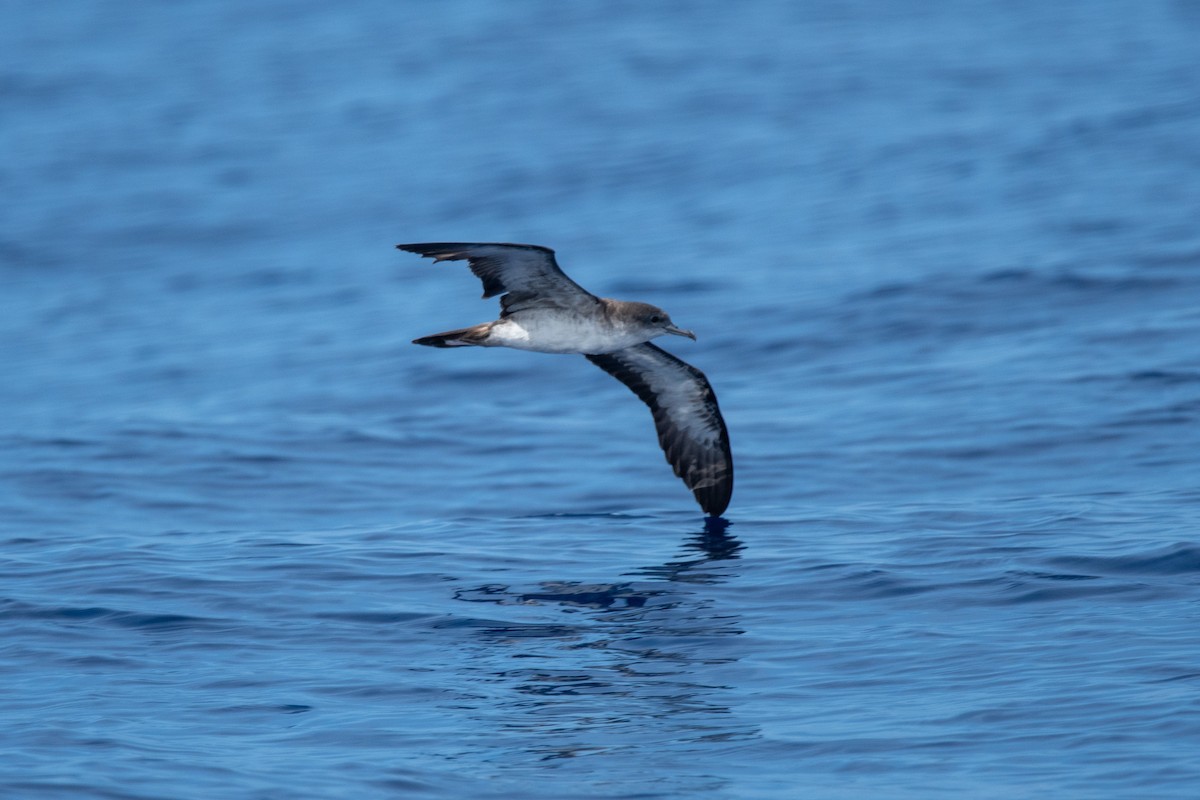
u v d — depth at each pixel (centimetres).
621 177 5556
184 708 1437
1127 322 3016
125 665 1562
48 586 1842
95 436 2805
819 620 1659
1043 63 6838
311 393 3148
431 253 1606
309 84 7956
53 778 1243
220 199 5791
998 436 2430
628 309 1805
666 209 4991
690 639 1617
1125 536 1866
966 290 3397
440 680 1511
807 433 2558
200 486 2458
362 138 6688
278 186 5941
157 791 1221
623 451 2570
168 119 7369
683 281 3891
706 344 3278
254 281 4584
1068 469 2256
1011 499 2122
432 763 1298
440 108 7144
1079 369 2742
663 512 2200
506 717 1409
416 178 5869
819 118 6197
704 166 5572
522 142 6309
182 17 10069
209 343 3806
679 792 1233
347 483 2453
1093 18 7962
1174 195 4169
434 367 3284
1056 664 1462
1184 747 1248
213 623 1697
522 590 1817
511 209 5250
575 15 9269
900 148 5434
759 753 1305
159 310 4278
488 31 8981
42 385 3469
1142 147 4891
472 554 1983
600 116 6650
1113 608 1616
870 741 1316
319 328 3869
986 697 1393
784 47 7894
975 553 1848
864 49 7675
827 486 2275
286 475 2511
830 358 3069
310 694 1476
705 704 1431
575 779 1261
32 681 1513
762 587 1791
